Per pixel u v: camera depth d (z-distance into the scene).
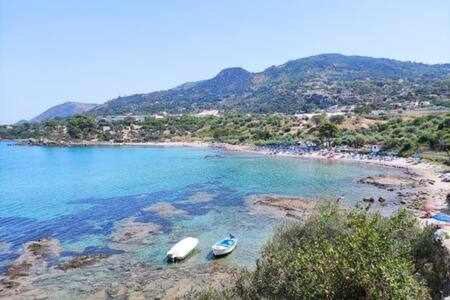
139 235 66.44
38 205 90.44
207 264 54.00
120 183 114.69
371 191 96.06
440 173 114.38
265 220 72.69
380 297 22.38
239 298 30.61
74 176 131.25
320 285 24.03
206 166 142.12
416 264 31.80
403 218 35.28
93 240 64.75
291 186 102.94
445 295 29.02
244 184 106.69
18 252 60.59
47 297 46.34
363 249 24.59
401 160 136.62
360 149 158.50
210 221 73.06
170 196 94.50
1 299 46.00
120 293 46.91
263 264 33.12
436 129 155.75
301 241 36.94
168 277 50.53
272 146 187.88
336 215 39.28
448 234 34.28
